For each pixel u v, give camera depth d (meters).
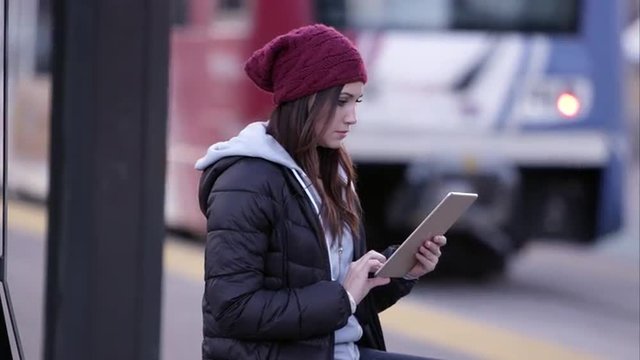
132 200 7.04
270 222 5.41
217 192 5.42
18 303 14.19
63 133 6.91
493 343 14.63
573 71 17.62
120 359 7.12
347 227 5.70
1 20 6.39
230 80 18.06
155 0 7.00
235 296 5.29
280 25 17.03
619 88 17.88
